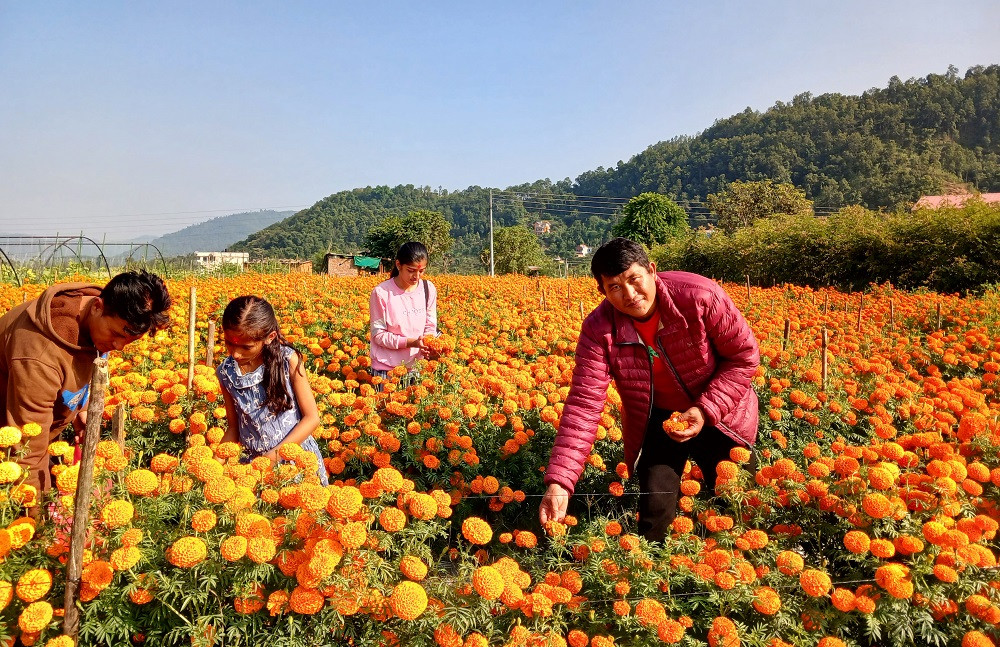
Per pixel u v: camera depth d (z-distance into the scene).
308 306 10.19
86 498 1.97
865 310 10.33
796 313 9.91
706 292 3.05
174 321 7.33
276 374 3.06
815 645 2.24
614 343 3.20
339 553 2.04
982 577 2.37
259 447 3.17
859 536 2.42
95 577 1.98
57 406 2.64
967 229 15.02
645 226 57.81
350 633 2.16
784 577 2.41
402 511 2.25
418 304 5.16
